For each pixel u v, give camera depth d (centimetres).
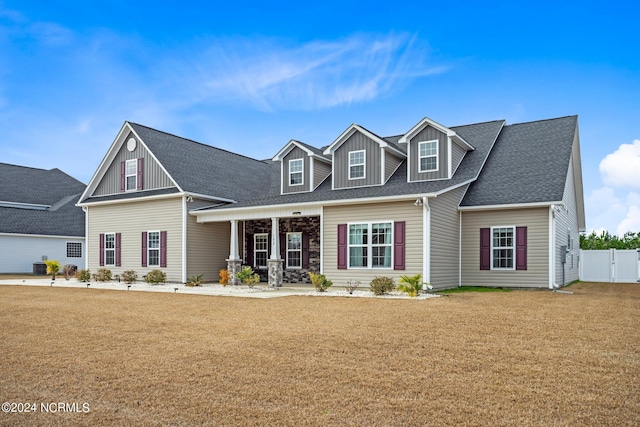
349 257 1744
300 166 2169
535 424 456
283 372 630
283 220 2198
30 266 3172
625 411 488
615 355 703
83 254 3462
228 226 2327
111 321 1039
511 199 1788
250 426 458
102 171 2483
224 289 1775
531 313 1090
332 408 502
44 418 482
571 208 2280
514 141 2180
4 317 1103
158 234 2198
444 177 1861
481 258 1848
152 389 568
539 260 1747
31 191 3781
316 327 935
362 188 1931
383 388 563
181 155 2386
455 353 720
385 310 1147
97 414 492
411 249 1619
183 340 834
